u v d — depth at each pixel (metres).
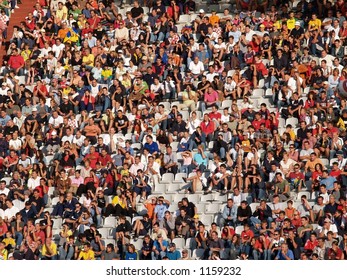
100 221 88.81
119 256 85.88
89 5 106.38
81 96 98.62
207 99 97.69
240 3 106.75
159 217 88.06
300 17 104.44
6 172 94.25
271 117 94.25
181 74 99.75
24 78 102.31
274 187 89.19
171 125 95.50
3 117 98.06
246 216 87.50
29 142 95.06
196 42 103.50
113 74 100.88
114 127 95.81
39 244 87.06
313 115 94.94
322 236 84.62
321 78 97.94
